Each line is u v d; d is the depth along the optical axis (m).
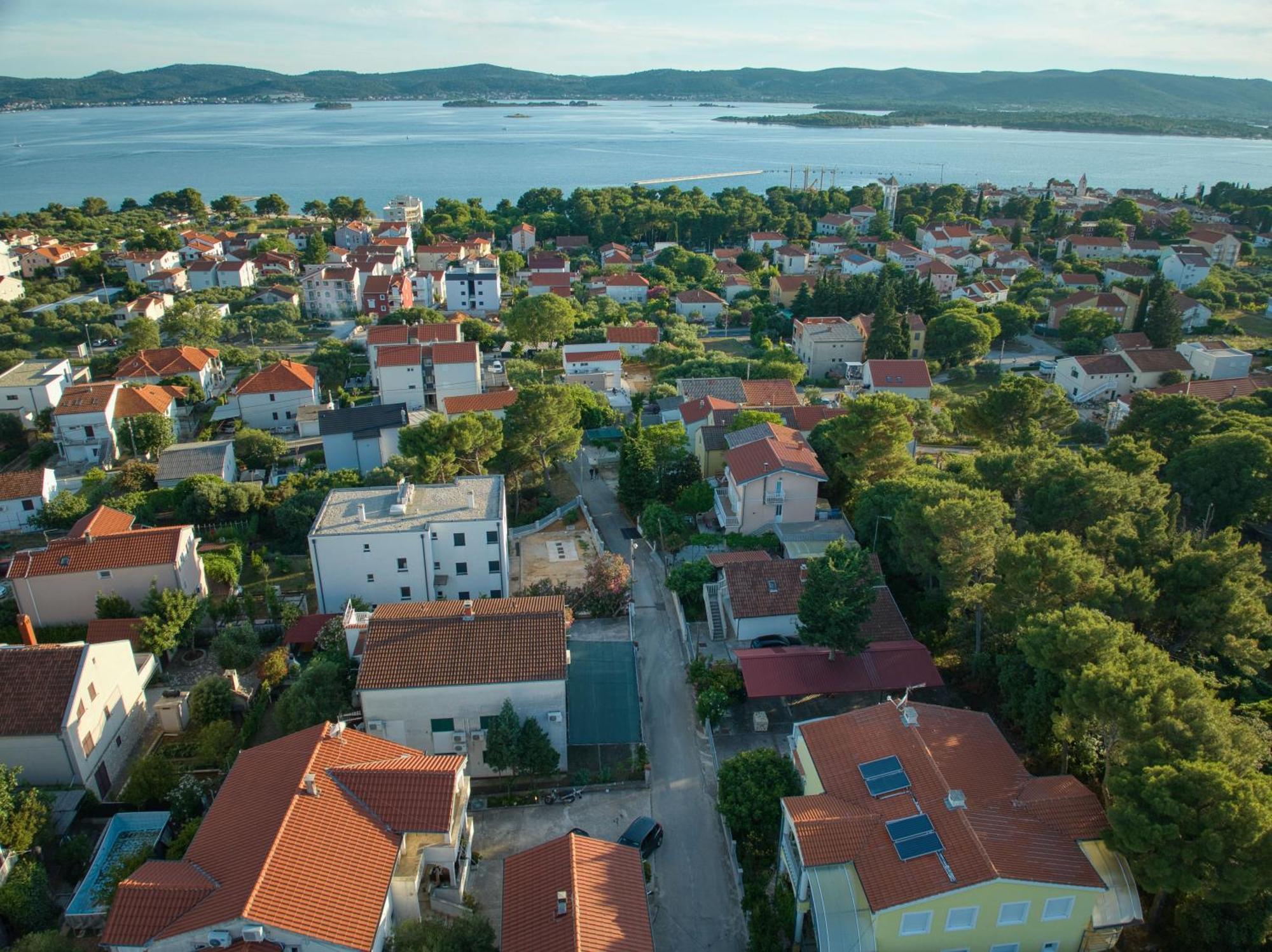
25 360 138.12
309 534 61.41
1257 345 153.50
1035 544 48.19
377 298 182.62
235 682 53.75
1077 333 160.62
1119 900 33.16
